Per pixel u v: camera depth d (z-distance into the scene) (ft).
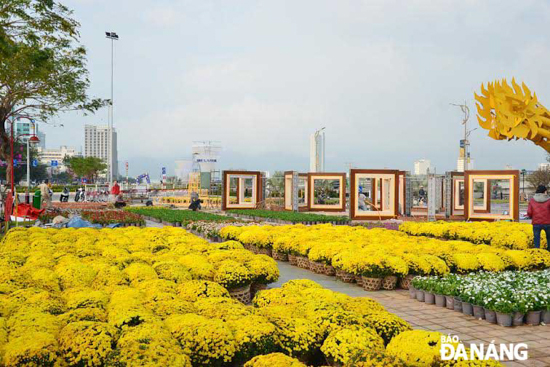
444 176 92.48
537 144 37.42
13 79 52.21
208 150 150.00
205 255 28.73
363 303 17.58
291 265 38.09
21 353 11.85
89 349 12.37
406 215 90.58
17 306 16.43
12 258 25.40
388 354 11.69
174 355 11.72
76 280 21.39
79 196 132.57
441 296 24.98
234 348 13.20
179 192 148.87
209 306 16.70
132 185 229.86
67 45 60.54
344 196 99.04
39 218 62.64
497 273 28.73
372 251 31.07
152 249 31.83
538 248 35.99
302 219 72.23
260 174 101.19
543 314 21.83
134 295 17.76
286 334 14.17
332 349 13.28
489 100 38.73
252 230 43.09
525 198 149.28
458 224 52.34
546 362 17.02
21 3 45.19
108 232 39.86
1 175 199.41
